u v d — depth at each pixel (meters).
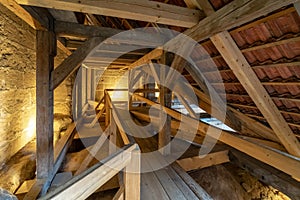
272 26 1.78
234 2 1.65
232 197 3.16
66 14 2.42
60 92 5.62
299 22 1.58
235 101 3.25
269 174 2.87
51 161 2.58
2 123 2.99
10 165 3.03
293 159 1.66
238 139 2.23
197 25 2.12
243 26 1.90
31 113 4.15
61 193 0.79
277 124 2.62
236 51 2.16
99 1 1.73
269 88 2.40
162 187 2.28
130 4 1.83
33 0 1.61
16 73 3.46
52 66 2.52
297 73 1.98
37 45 2.38
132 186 1.40
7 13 3.11
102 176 1.04
